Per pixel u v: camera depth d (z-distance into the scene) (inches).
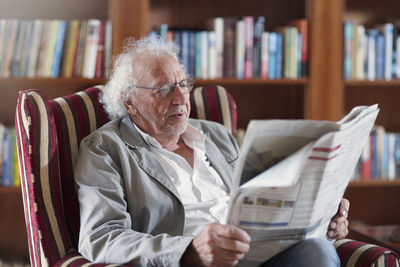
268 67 97.8
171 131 61.6
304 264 48.3
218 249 45.1
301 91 103.5
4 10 100.3
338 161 46.6
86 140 58.8
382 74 101.3
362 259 54.8
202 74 95.9
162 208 57.6
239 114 109.4
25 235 104.1
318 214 49.1
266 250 48.9
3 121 101.7
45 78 91.7
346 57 99.3
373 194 115.0
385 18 110.3
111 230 52.3
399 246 76.7
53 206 56.0
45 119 56.1
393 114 113.1
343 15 103.2
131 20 93.3
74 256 53.6
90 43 92.9
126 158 58.2
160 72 61.0
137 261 48.4
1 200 103.4
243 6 106.7
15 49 91.4
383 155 103.1
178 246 47.6
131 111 62.9
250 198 44.8
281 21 107.9
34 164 54.7
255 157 45.8
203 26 105.7
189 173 61.9
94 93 68.5
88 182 55.2
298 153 44.6
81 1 101.7
